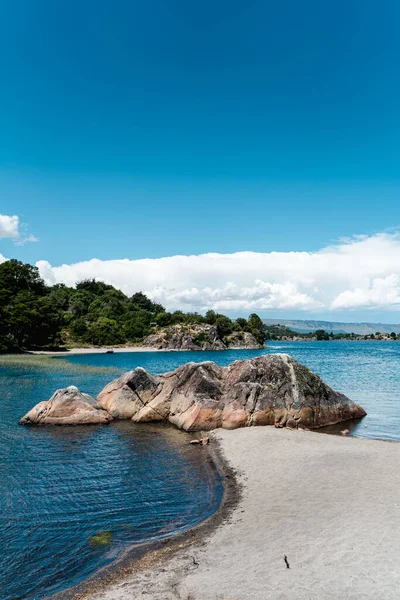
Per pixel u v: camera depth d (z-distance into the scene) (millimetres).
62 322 147750
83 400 31297
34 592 10609
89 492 17328
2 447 23969
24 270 141375
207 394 30500
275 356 32312
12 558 12211
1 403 36000
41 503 16141
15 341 105812
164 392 32562
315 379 31781
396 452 21031
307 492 16266
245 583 9992
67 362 79688
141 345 156750
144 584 10594
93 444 24953
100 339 145750
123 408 32281
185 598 9703
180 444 25078
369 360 106375
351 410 32281
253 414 28609
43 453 22922
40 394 40750
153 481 18703
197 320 179750
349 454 20703
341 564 10375
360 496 15227
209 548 12406
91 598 10133
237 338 180375
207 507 15906
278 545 12008
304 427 29203
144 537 13508
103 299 194125
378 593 8977
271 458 21078
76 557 12266
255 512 14945
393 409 36031
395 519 12820
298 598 9117
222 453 22859
